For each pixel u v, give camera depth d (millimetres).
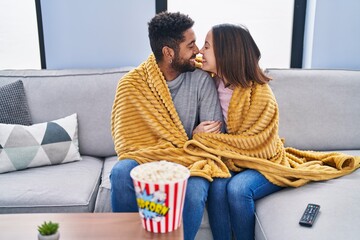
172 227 983
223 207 1419
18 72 1995
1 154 1651
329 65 2248
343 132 1948
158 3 2215
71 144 1804
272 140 1508
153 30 1497
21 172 1668
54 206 1414
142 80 1530
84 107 1907
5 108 1811
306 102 1937
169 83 1559
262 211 1339
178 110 1566
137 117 1540
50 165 1760
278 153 1577
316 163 1611
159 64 1554
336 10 2166
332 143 1951
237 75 1498
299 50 2354
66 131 1805
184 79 1575
